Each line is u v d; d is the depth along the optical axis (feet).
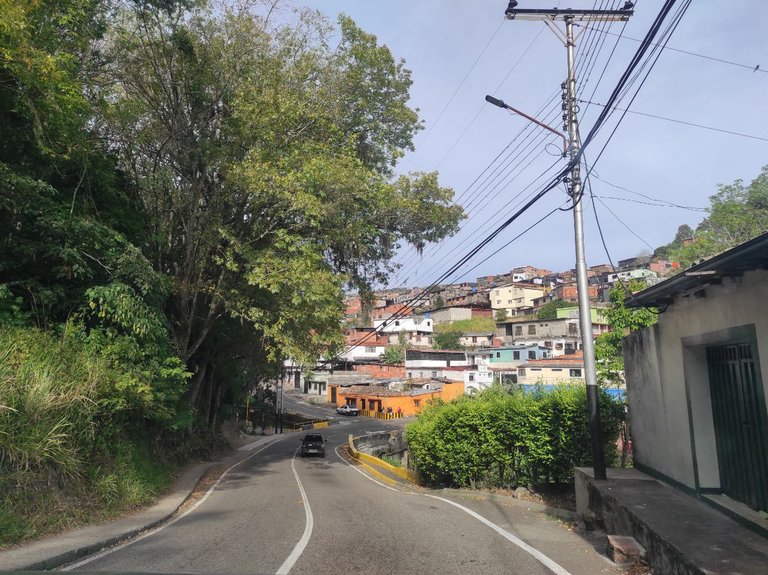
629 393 35.88
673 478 28.30
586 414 37.22
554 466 38.63
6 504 24.66
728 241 94.73
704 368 26.27
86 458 32.58
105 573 13.39
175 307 59.00
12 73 33.01
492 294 333.62
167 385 44.37
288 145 53.52
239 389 116.47
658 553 19.83
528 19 34.55
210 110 54.44
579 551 23.76
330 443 137.28
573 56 34.81
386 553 23.70
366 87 62.64
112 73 50.31
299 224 53.06
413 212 64.34
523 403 41.29
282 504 40.83
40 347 32.68
